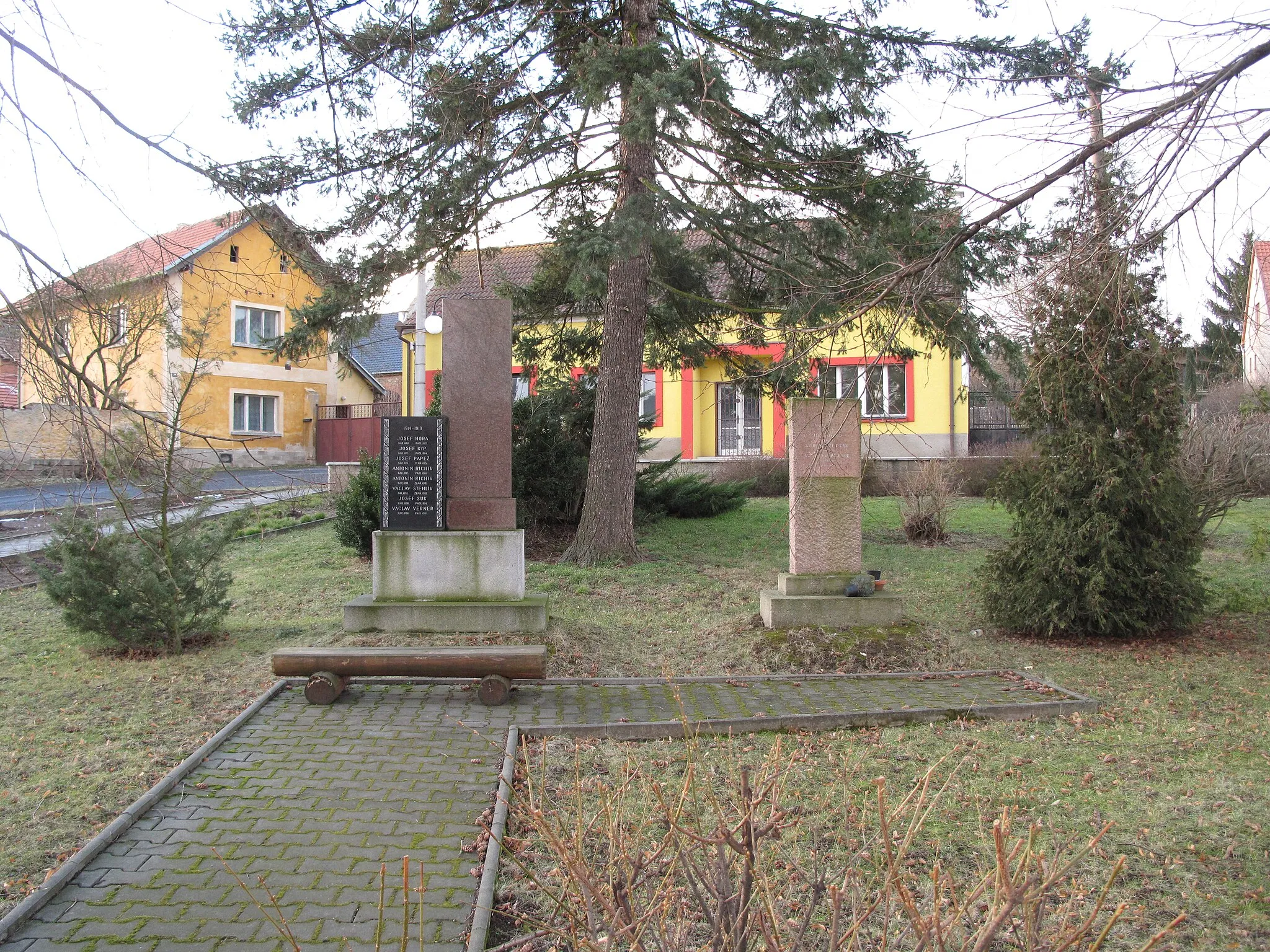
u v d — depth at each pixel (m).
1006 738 5.83
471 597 8.95
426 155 10.35
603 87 9.41
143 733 6.03
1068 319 8.36
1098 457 8.30
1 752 5.66
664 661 8.34
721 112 10.43
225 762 5.45
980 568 9.49
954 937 2.71
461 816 4.64
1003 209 5.56
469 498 9.16
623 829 3.04
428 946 3.41
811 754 5.57
